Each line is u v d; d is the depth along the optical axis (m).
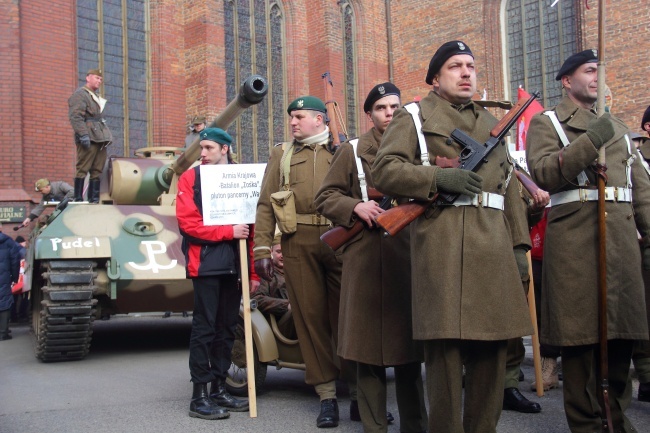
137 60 18.62
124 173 9.80
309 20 22.30
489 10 21.30
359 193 4.71
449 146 3.70
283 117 21.81
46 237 8.30
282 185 5.37
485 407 3.62
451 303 3.46
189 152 9.41
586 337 3.99
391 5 23.50
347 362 5.15
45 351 8.39
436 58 3.82
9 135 15.38
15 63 15.52
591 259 4.04
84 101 10.89
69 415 5.56
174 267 8.69
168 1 19.03
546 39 20.50
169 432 4.95
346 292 4.44
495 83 21.17
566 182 4.02
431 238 3.57
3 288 11.73
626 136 4.32
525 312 3.55
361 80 22.88
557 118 4.28
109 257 8.35
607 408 3.91
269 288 6.59
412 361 4.25
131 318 14.37
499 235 3.59
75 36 16.98
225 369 5.65
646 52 17.36
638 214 4.31
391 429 4.90
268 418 5.34
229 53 20.41
